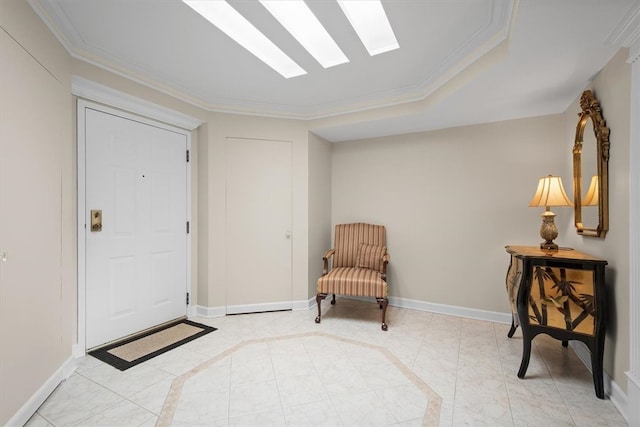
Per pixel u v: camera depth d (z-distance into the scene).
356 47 2.06
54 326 1.76
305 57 2.21
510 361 2.17
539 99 2.43
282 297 3.31
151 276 2.71
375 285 2.81
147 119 2.64
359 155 3.74
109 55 2.16
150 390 1.79
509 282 2.38
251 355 2.25
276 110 3.24
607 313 1.75
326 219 3.80
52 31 1.73
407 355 2.26
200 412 1.60
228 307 3.14
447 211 3.23
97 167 2.29
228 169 3.13
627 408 1.53
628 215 1.58
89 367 2.04
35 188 1.58
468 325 2.88
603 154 1.80
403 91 2.79
